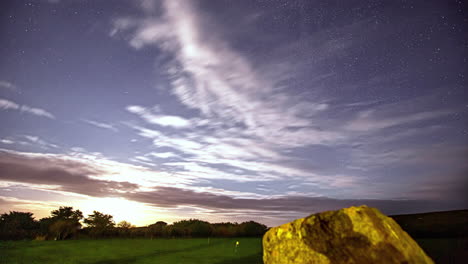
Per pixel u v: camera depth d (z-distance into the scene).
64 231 26.47
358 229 4.87
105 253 18.53
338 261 4.71
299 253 5.16
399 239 4.69
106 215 29.27
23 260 15.64
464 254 11.44
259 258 16.80
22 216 27.97
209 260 16.38
